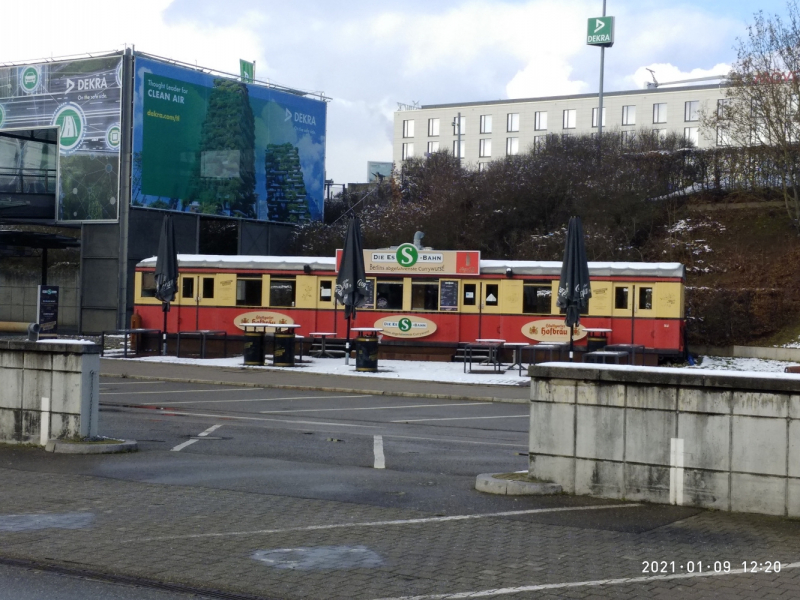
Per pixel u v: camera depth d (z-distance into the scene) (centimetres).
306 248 5266
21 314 5181
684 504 946
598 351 2648
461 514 915
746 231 4453
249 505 948
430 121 10288
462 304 3228
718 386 927
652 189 4672
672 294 3027
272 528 852
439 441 1515
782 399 901
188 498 980
